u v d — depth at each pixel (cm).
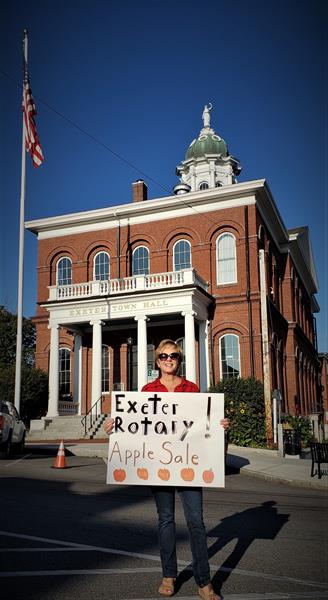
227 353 2817
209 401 491
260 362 2736
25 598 432
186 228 3059
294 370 3353
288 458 1720
